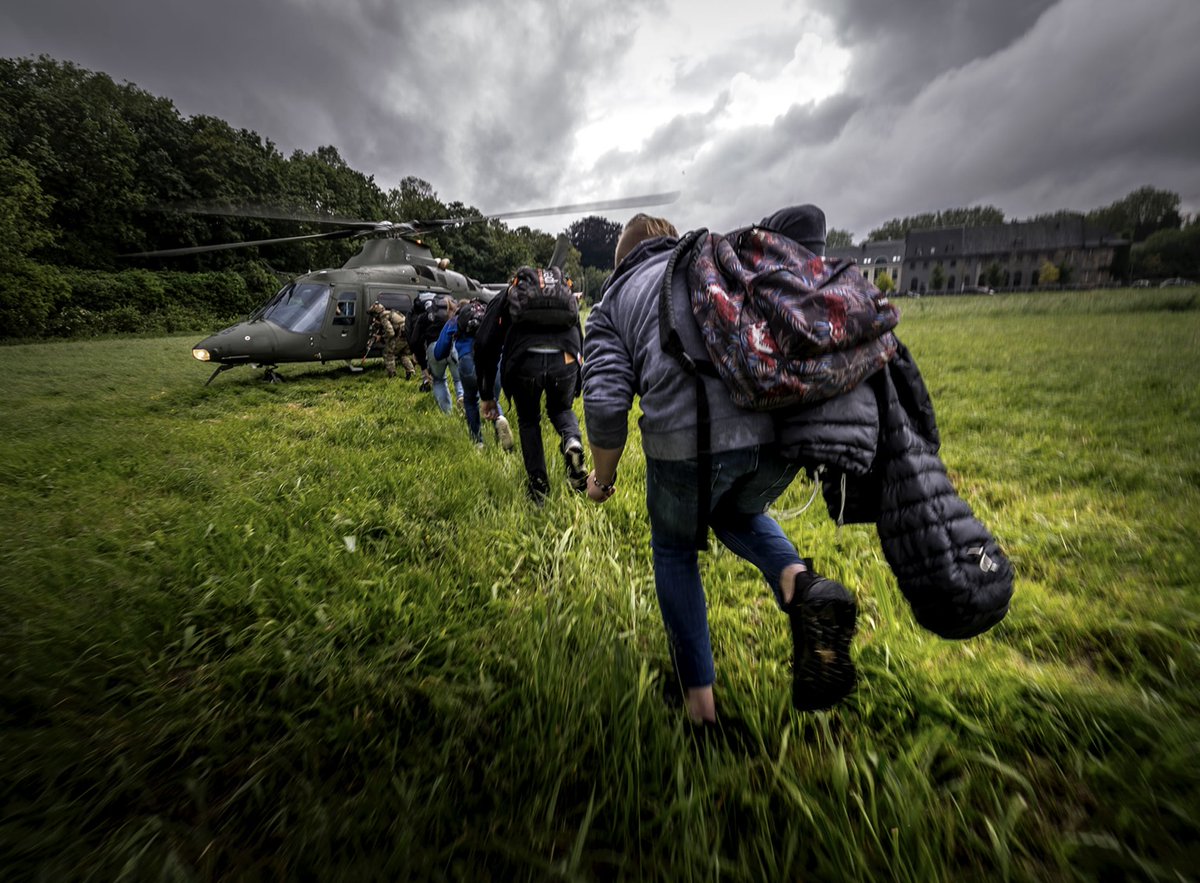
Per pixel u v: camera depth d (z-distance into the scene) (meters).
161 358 12.43
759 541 1.43
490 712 1.47
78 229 34.50
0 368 10.18
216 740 1.36
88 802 1.19
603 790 1.24
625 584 2.14
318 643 1.74
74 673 1.59
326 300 8.45
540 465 3.16
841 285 1.09
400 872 1.01
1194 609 1.82
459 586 2.18
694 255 1.25
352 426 4.93
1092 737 1.32
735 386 1.06
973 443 4.00
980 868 1.05
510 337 3.06
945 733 1.35
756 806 1.15
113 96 41.19
